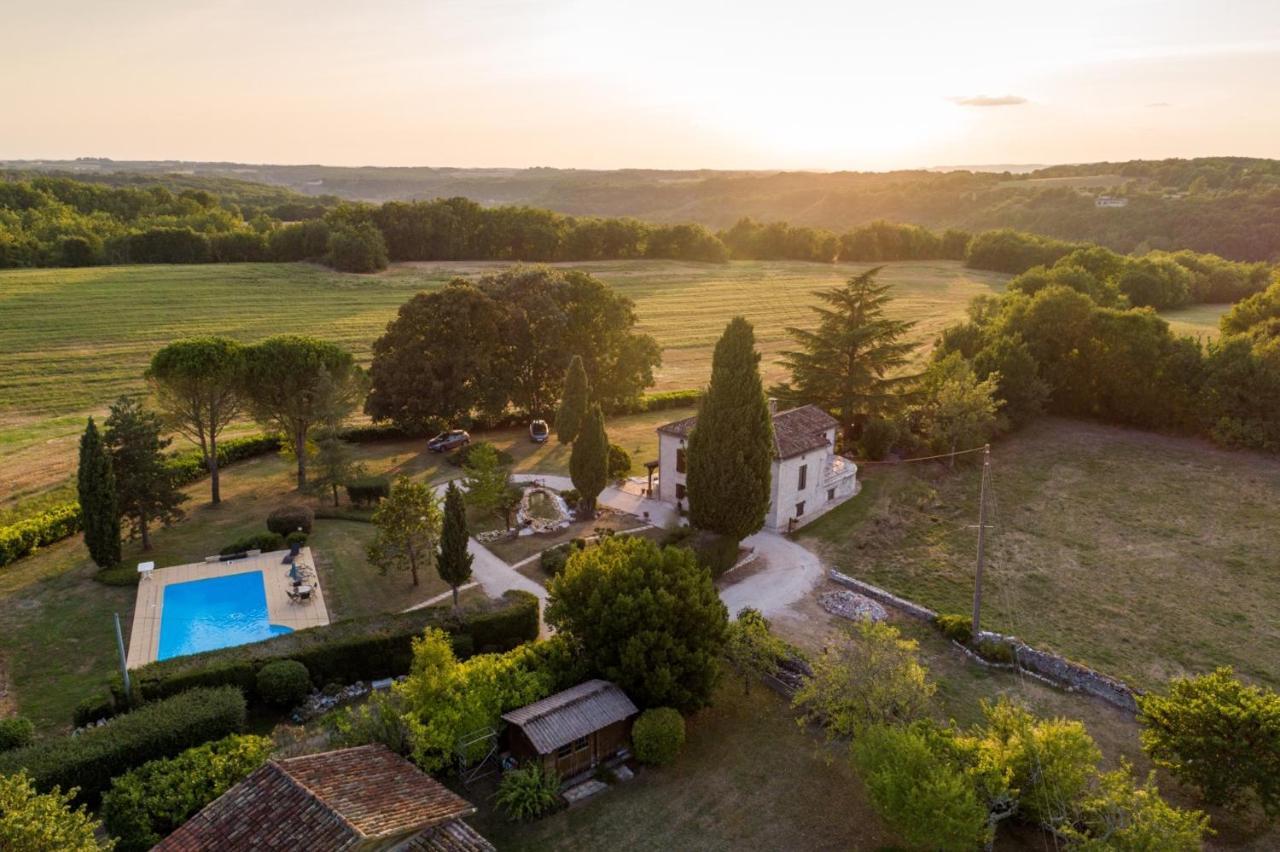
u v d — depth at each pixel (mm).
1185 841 20000
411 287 122625
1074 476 58812
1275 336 71438
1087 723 30078
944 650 35094
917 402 63969
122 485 39656
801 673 31578
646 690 27016
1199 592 41500
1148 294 114625
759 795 25438
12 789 17516
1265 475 58781
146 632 33344
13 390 73062
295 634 30969
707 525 42250
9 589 36906
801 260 182250
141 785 22094
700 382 86375
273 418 51500
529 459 59594
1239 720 24391
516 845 23062
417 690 25141
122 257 132500
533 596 35031
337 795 19453
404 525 36344
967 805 20875
